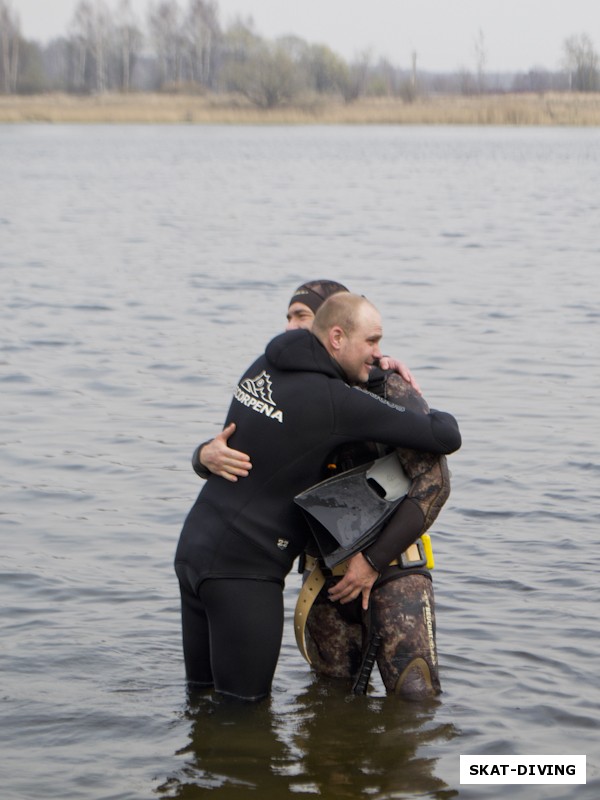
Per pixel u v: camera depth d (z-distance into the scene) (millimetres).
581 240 31750
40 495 10359
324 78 167125
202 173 61406
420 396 6594
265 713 6477
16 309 20109
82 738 6227
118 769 5906
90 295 21734
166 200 45219
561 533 9320
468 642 7359
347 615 6875
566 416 13062
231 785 5742
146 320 19125
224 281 23719
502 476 10852
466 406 13531
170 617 7816
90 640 7438
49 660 7148
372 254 28422
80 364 15734
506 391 14266
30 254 28172
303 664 7191
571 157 76812
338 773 5855
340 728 6312
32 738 6223
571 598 8023
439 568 8570
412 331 18078
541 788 5719
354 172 62469
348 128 135125
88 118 141125
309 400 6273
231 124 142625
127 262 26781
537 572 8492
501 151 84062
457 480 10734
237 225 35688
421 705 6570
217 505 6441
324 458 6328
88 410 13344
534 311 19969
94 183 54469
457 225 35906
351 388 6328
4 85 178875
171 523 9664
